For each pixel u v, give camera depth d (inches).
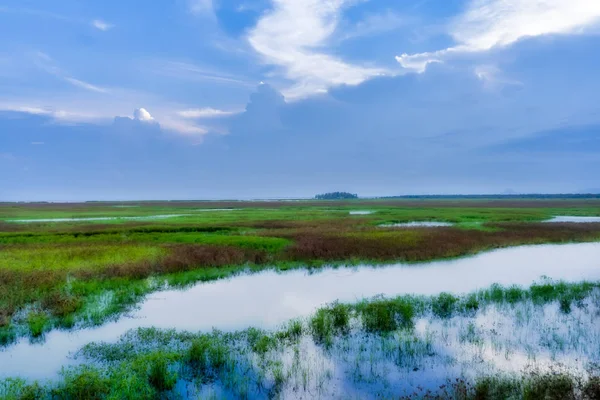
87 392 330.6
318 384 358.6
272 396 339.0
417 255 997.8
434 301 604.4
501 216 2386.8
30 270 768.3
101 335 487.8
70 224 1881.2
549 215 2532.0
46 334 490.6
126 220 2176.4
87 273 754.8
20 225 1843.0
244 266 884.6
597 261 995.9
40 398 327.0
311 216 2498.8
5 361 412.2
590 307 583.8
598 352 420.5
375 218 2242.9
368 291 693.9
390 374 377.7
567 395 323.3
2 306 558.6
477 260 996.6
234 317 555.8
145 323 532.1
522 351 425.7
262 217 2409.0
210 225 1715.1
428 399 327.6
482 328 498.6
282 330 497.0
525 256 1066.1
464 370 382.9
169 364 399.9
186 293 681.6
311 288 715.4
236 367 394.0
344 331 488.4
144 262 836.0
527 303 605.6
